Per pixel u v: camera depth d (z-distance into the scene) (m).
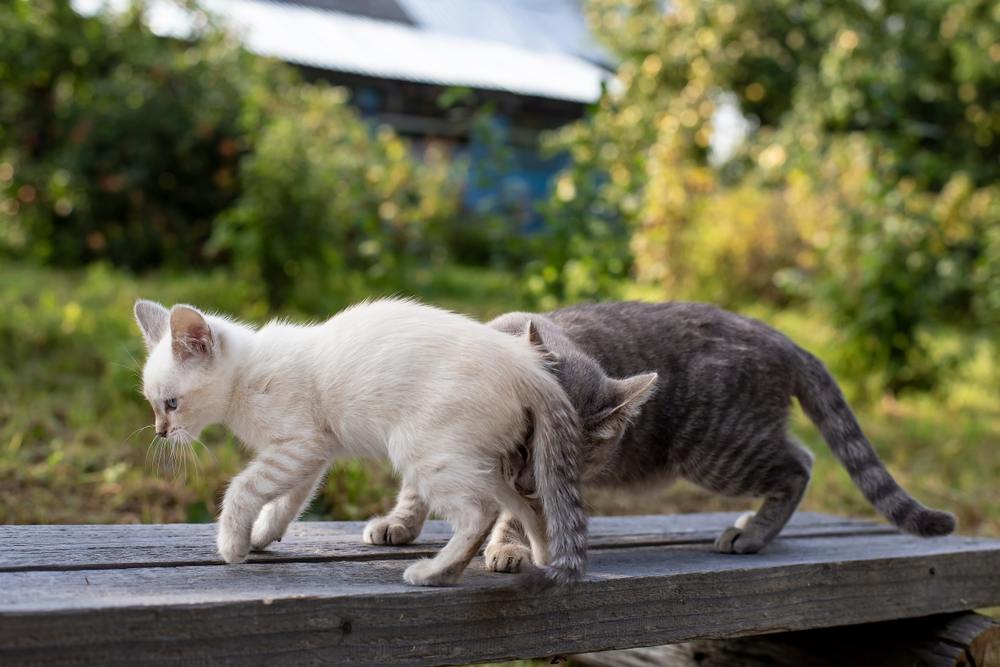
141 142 4.13
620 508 1.93
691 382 1.39
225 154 3.99
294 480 1.18
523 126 6.68
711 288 4.30
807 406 1.44
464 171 5.50
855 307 3.21
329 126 4.02
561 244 2.57
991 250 3.84
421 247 4.02
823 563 1.30
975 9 5.73
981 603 1.40
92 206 4.14
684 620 1.22
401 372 1.16
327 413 1.18
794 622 1.28
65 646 1.00
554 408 1.17
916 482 2.22
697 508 2.00
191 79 4.26
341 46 6.14
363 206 3.57
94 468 1.84
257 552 1.22
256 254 3.24
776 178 5.12
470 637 1.12
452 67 6.36
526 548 1.24
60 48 4.14
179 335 1.20
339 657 1.08
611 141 3.10
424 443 1.14
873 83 4.37
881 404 3.01
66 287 3.39
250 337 1.22
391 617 1.09
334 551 1.25
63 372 2.40
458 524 1.14
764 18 6.38
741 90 6.59
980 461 2.45
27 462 1.83
